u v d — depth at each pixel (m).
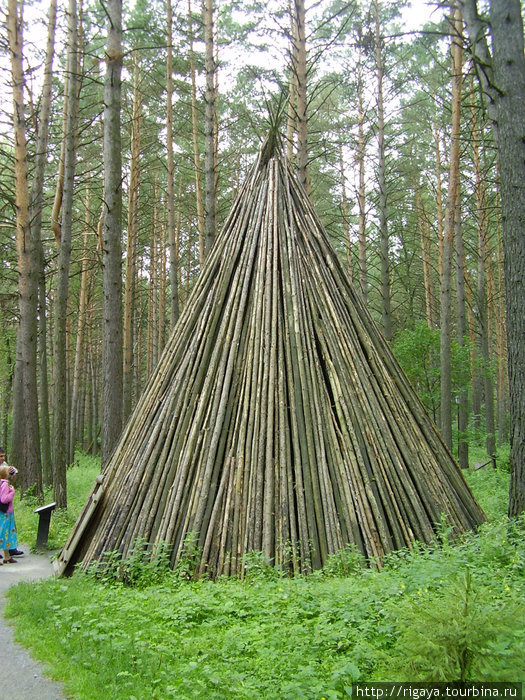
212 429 7.98
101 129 23.45
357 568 6.73
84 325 26.62
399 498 7.73
